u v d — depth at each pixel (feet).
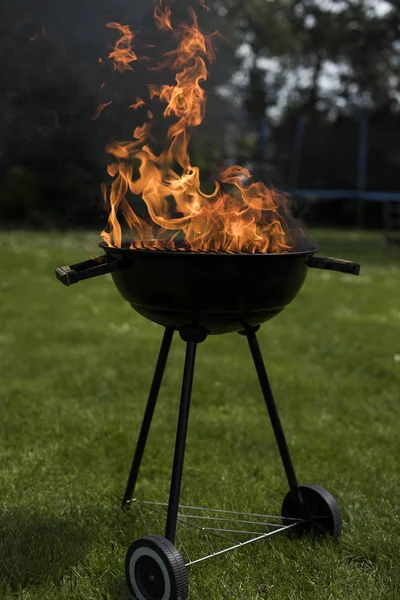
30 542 8.48
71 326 20.49
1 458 11.17
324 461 11.35
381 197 65.41
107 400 14.14
